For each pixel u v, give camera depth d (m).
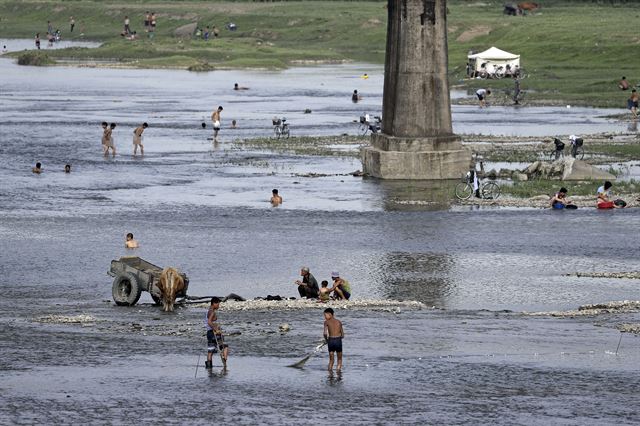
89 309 115.81
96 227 164.12
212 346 90.62
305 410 80.12
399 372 90.19
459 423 77.56
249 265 138.62
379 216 173.38
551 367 91.94
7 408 80.25
